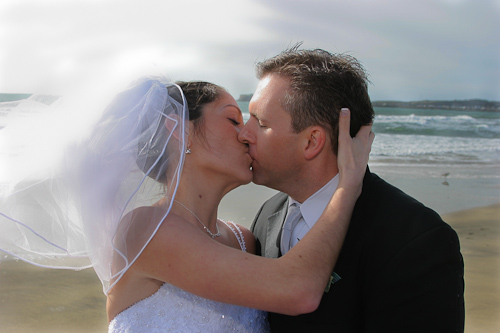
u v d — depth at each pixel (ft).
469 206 26.73
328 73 6.51
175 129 6.37
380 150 48.01
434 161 41.37
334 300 6.22
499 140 57.26
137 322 6.24
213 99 6.83
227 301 5.86
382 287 5.90
